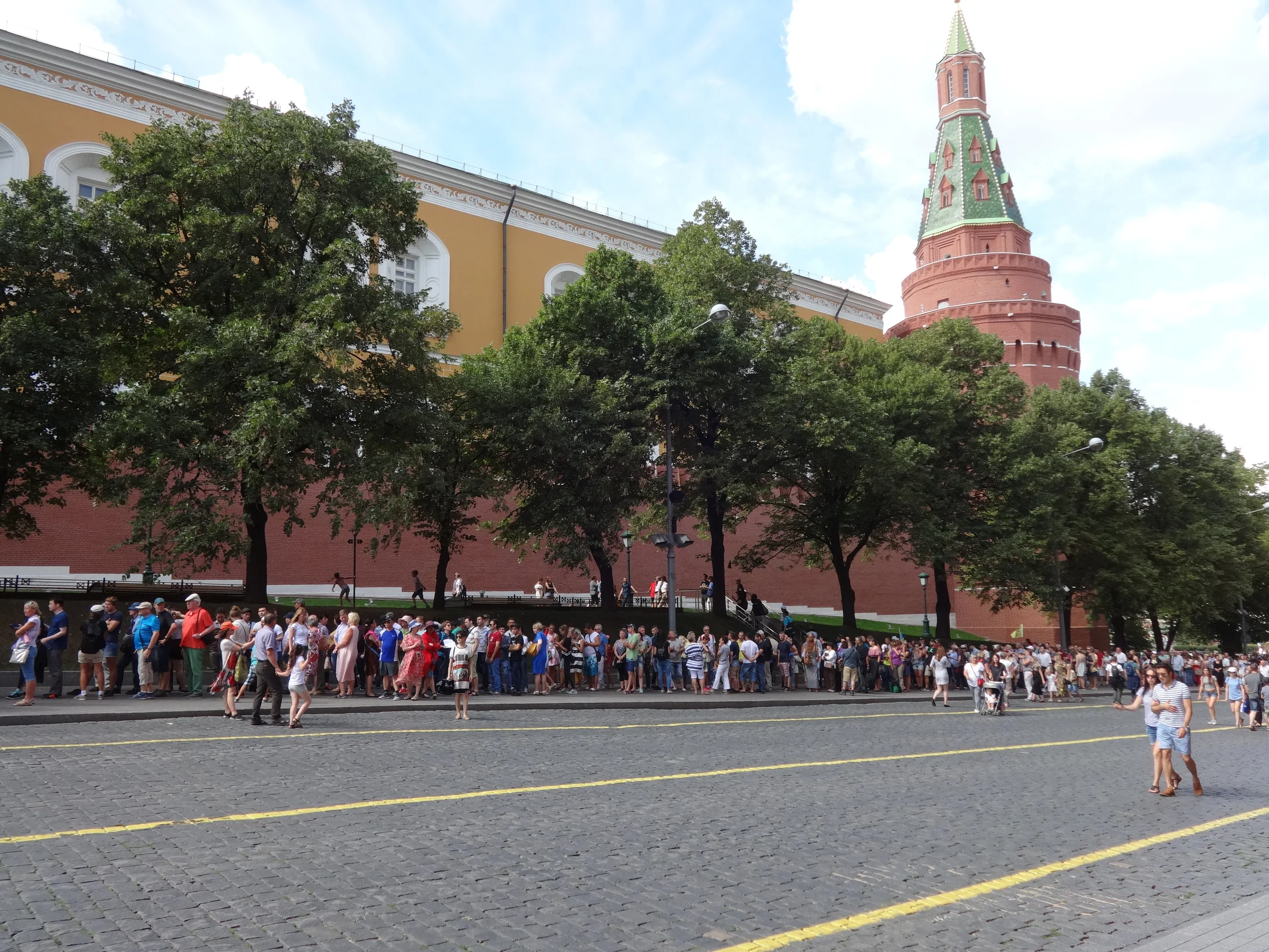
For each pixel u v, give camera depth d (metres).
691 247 33.69
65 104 33.88
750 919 6.02
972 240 65.31
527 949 5.34
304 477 22.09
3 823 7.69
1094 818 9.73
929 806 9.94
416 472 23.70
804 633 36.50
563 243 47.69
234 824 7.88
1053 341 61.41
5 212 20.98
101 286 21.31
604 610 31.45
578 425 27.77
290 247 23.55
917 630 51.81
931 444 36.09
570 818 8.66
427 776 10.54
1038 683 34.25
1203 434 49.81
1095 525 42.53
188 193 22.58
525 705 19.31
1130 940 5.83
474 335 43.88
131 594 25.20
